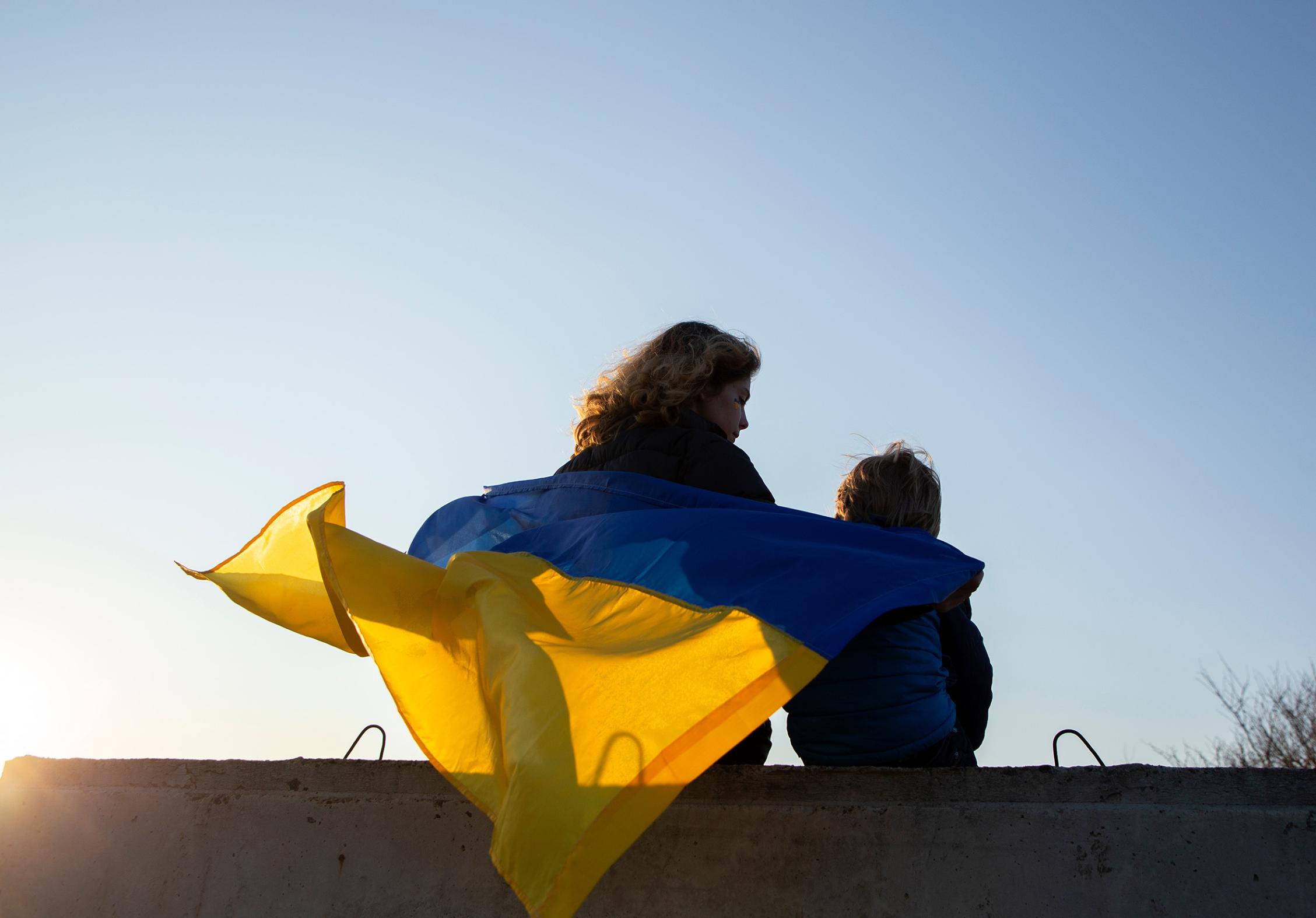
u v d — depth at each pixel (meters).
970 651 2.87
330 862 2.58
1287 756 16.56
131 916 2.66
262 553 3.08
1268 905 2.09
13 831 2.84
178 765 2.80
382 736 2.89
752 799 2.38
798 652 2.17
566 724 1.98
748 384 3.27
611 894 2.35
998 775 2.29
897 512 2.97
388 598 2.60
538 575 2.67
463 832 2.53
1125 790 2.23
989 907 2.19
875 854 2.28
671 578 2.49
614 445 3.07
